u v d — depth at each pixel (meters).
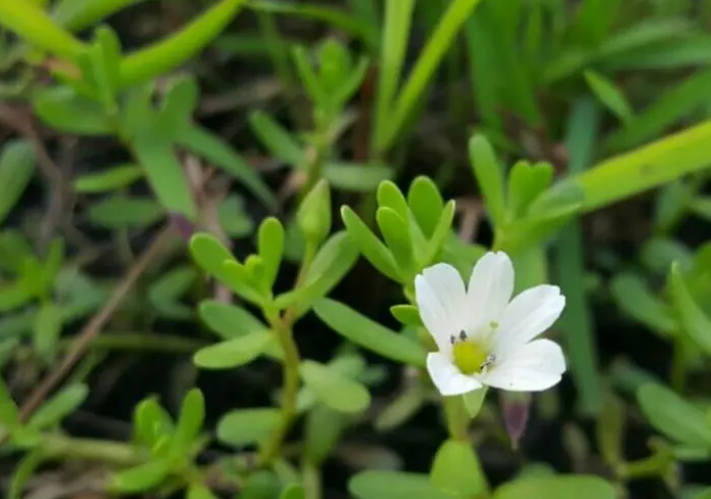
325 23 0.19
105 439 0.16
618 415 0.15
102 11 0.15
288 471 0.14
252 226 0.17
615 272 0.17
